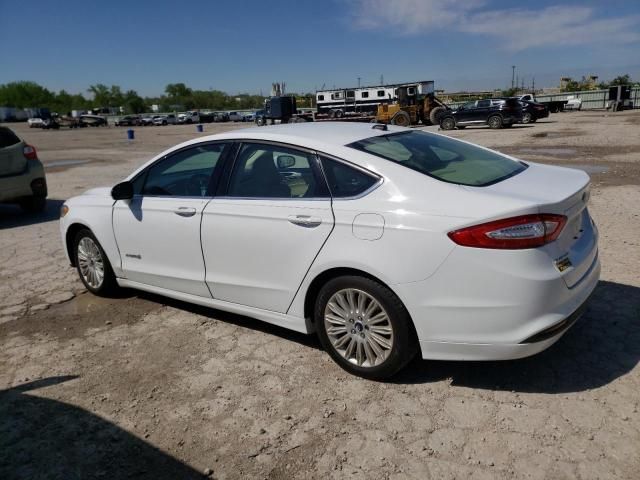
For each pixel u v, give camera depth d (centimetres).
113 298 500
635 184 916
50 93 13700
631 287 443
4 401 332
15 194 860
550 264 282
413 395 314
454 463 257
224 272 387
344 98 4575
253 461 268
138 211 435
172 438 289
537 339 283
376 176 318
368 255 307
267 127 407
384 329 316
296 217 337
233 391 330
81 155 2230
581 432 272
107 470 267
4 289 537
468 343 292
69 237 516
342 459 265
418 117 3272
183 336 410
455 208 289
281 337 400
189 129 5106
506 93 8862
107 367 369
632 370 323
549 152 1482
